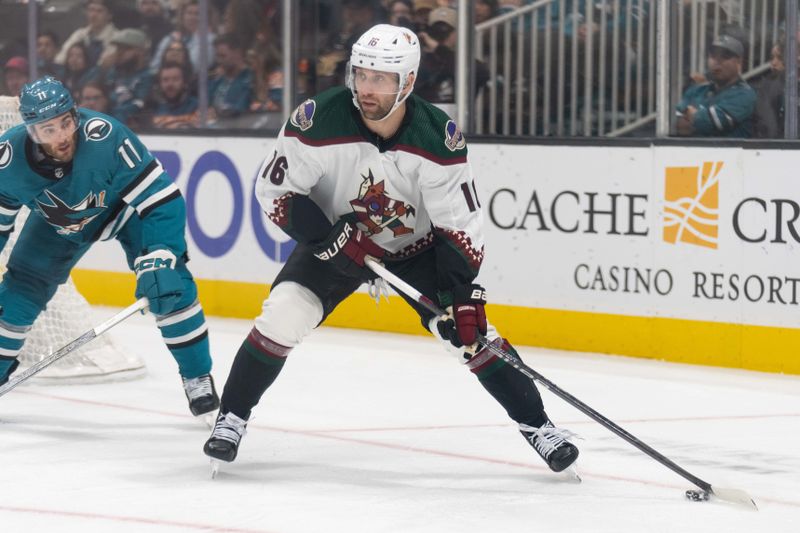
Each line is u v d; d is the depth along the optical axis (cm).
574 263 1650
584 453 1098
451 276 949
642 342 1608
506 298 1708
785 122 1528
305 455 1080
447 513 900
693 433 1196
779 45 1526
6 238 1116
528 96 1706
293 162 938
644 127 1625
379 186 945
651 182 1588
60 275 1164
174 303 1065
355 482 987
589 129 1667
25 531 848
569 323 1659
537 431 988
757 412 1298
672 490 974
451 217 944
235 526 859
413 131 924
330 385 1413
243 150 1919
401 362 1563
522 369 948
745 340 1534
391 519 883
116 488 959
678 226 1572
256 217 1912
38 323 1423
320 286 980
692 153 1557
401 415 1257
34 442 1116
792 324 1502
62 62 2100
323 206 979
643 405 1328
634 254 1606
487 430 1189
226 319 1934
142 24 2022
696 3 1576
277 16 1900
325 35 1862
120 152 1070
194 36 1977
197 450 1094
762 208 1516
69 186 1066
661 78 1600
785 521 894
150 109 2028
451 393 1373
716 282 1551
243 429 995
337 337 1756
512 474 1019
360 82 892
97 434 1152
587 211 1636
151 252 1070
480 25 1731
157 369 1498
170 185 1098
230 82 1952
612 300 1627
